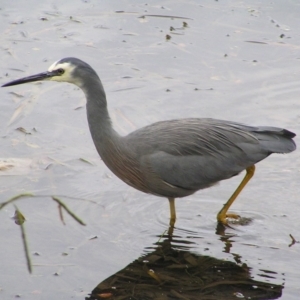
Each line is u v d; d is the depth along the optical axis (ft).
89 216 39.24
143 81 53.78
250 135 39.47
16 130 48.01
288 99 52.03
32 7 63.98
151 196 41.98
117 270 34.63
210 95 52.19
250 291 33.12
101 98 38.45
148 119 49.26
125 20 61.67
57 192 41.37
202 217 39.96
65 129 48.16
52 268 34.55
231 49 57.72
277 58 56.80
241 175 44.60
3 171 43.29
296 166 44.75
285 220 39.32
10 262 34.96
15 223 38.32
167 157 38.75
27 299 32.22
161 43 58.44
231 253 36.37
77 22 61.26
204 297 32.65
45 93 52.44
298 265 35.12
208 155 39.40
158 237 37.76
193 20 61.67
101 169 44.06
